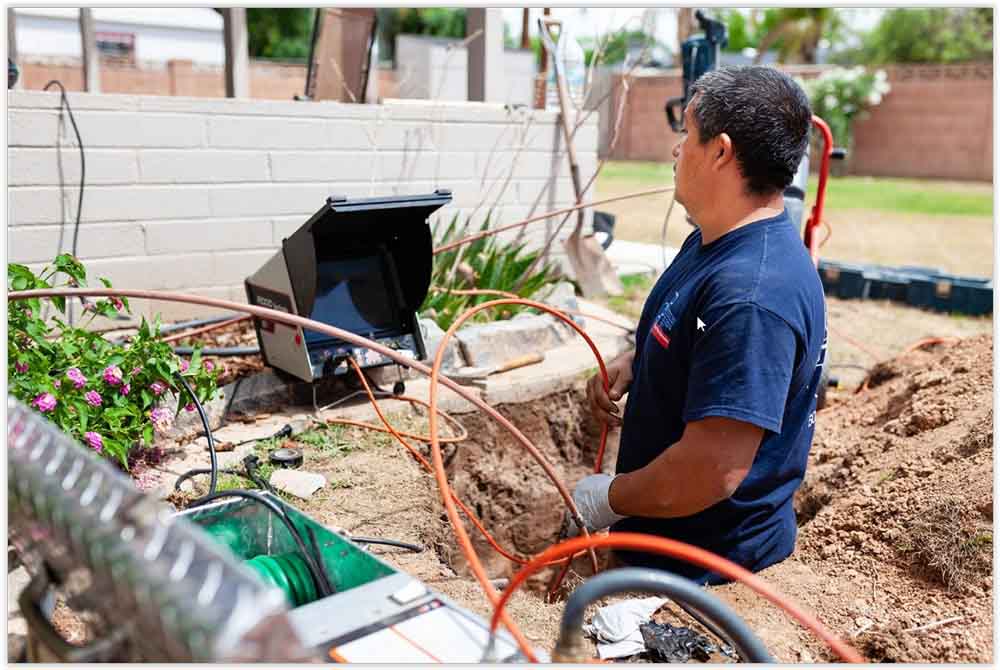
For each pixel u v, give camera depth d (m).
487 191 6.25
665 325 2.36
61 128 4.54
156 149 4.84
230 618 1.00
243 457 3.40
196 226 5.04
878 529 2.85
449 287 5.28
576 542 1.56
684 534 2.51
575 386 4.71
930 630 2.30
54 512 1.31
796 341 2.21
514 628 1.52
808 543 2.95
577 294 6.70
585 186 6.59
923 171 20.70
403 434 3.66
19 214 4.49
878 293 7.76
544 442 4.54
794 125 2.23
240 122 5.09
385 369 4.17
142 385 3.23
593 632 2.33
